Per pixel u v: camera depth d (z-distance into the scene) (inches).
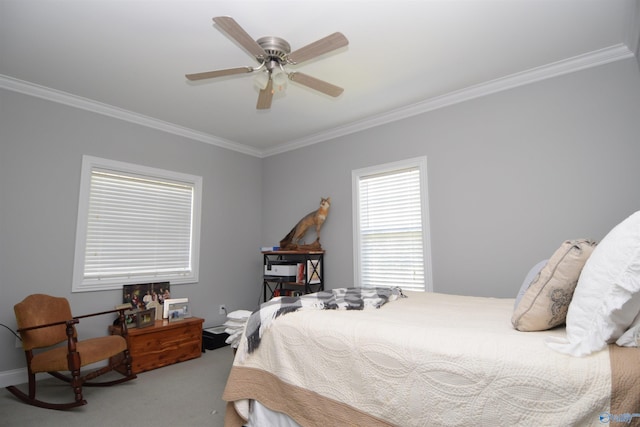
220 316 173.6
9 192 115.5
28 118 120.7
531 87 116.4
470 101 128.6
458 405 48.2
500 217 119.7
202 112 146.4
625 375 39.2
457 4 83.5
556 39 98.0
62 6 82.1
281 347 70.8
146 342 126.6
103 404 97.9
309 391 64.6
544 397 42.6
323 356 64.5
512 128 119.2
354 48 101.5
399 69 113.7
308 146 179.8
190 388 109.3
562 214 108.6
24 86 119.3
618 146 101.3
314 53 82.2
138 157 148.8
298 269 161.5
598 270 44.7
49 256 122.4
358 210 158.1
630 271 40.7
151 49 100.7
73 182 129.6
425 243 135.5
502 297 117.7
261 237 197.5
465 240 126.6
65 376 112.6
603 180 102.8
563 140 109.8
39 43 97.2
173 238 160.7
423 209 137.1
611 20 89.8
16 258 115.6
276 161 194.1
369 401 57.2
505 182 119.4
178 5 82.5
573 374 41.7
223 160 182.4
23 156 119.0
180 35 94.2
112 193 142.4
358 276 154.6
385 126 151.3
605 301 42.7
